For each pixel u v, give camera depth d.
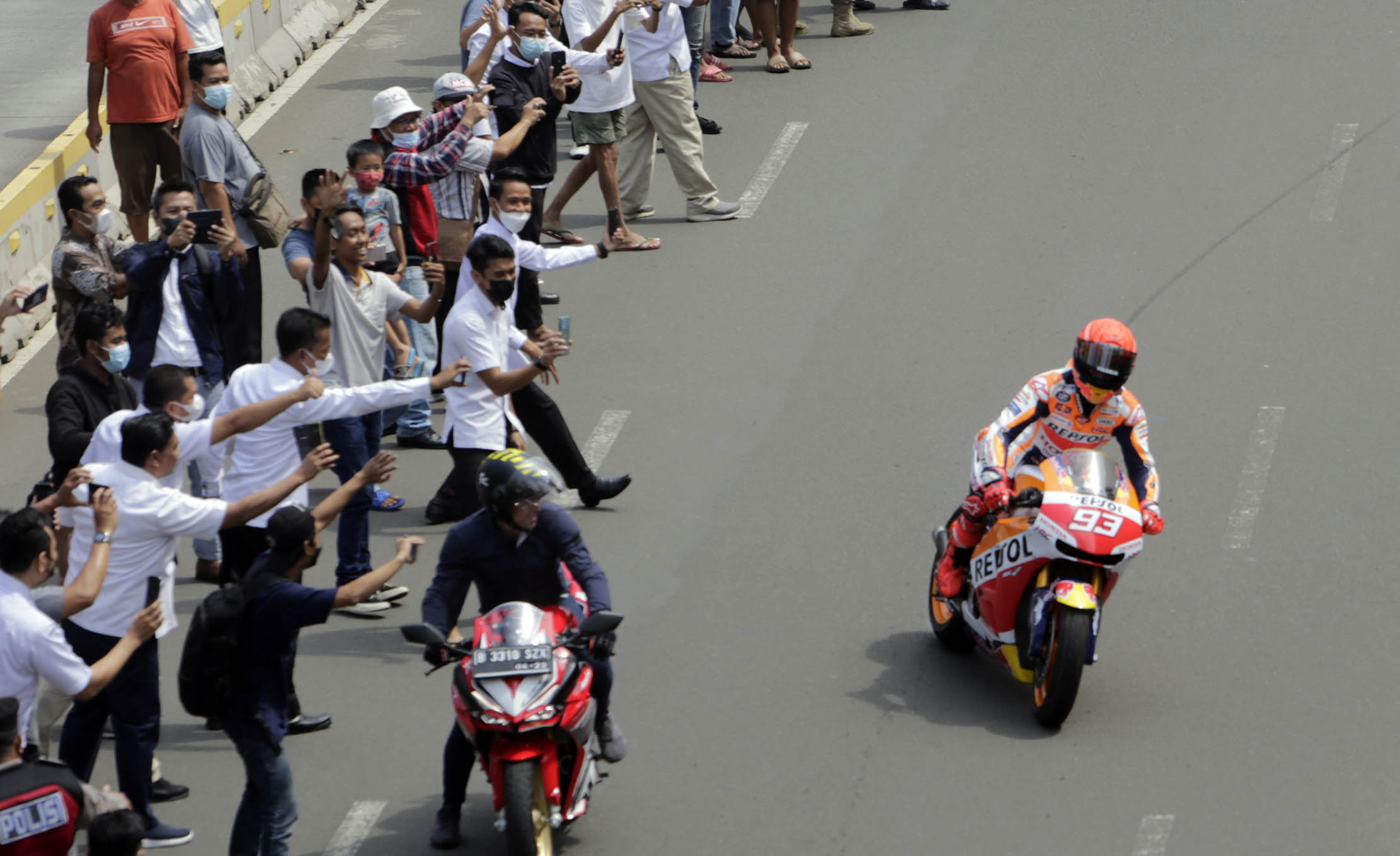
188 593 31.78
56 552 25.47
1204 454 34.97
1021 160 50.62
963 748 25.97
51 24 62.25
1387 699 26.73
